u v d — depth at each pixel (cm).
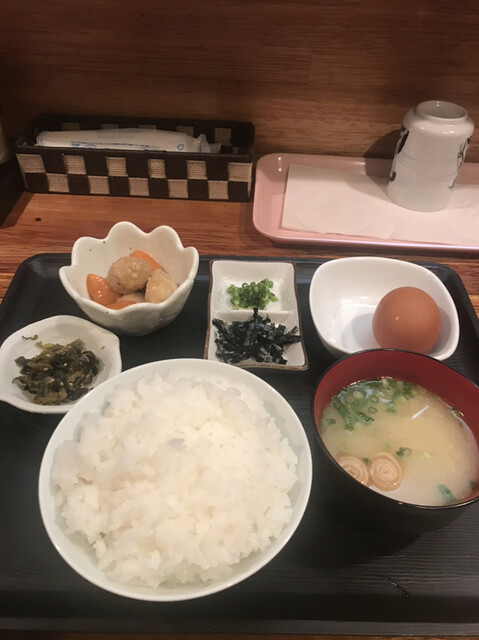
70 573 27
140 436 28
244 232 49
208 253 47
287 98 53
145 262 38
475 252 47
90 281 37
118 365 33
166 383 31
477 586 27
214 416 29
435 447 29
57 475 26
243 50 50
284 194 54
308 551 28
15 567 27
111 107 55
